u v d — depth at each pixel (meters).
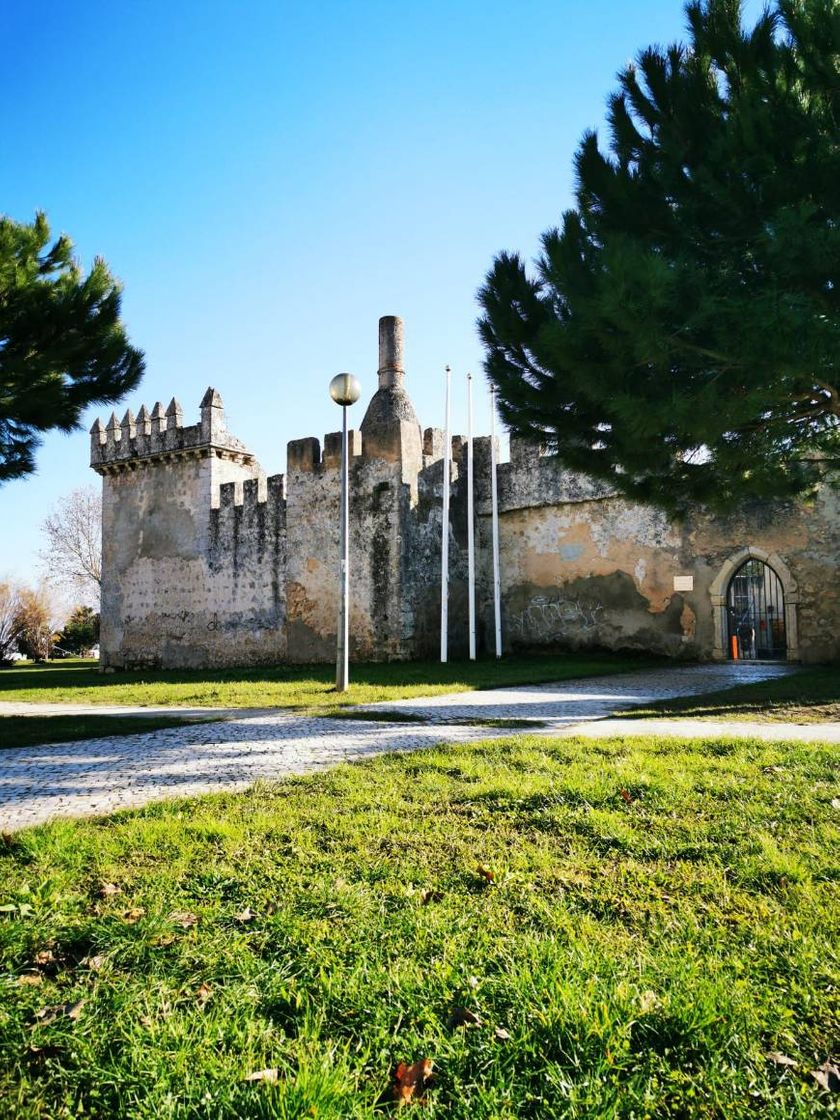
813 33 7.91
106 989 2.46
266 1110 1.86
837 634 17.38
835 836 3.79
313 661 23.33
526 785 4.89
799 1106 1.88
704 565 19.41
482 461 23.97
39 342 10.41
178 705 11.98
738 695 10.71
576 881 3.36
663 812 4.37
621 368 8.80
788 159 8.21
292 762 6.32
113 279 10.91
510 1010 2.29
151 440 29.05
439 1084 2.02
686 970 2.48
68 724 9.24
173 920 2.97
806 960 2.55
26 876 3.48
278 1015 2.35
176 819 4.36
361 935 2.83
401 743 7.15
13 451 10.75
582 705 10.21
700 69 9.10
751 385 8.55
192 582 27.52
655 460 10.10
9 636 45.91
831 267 7.68
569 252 9.30
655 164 9.34
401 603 21.48
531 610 22.58
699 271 8.30
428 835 4.02
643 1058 2.09
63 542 48.81
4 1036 2.21
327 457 23.52
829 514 17.61
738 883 3.30
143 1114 1.87
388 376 23.12
